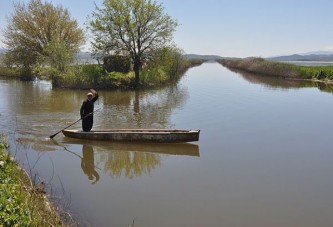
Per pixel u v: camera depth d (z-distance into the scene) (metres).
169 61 38.09
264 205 9.00
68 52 38.12
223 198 9.38
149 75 38.84
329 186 10.30
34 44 47.56
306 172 11.47
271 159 12.78
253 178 10.85
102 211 8.47
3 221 5.75
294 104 26.72
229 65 110.62
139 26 35.47
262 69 66.44
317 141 15.41
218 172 11.35
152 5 35.31
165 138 14.30
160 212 8.51
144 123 18.75
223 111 22.73
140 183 10.36
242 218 8.30
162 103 26.09
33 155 12.71
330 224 8.07
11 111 21.27
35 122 18.05
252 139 15.60
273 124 18.92
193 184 10.31
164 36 36.19
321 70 53.38
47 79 45.16
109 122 18.95
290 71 58.53
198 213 8.50
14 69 49.78
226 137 15.89
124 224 7.89
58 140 14.62
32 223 6.18
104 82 34.72
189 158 12.77
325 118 20.92
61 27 48.31
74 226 7.38
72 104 24.64
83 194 9.44
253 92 34.62
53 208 7.72
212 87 39.25
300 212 8.64
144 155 13.04
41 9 47.72
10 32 47.72
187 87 38.62
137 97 29.47
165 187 10.05
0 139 13.46
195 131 14.12
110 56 38.00
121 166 11.84
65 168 11.48
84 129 15.00
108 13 35.41
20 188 7.61
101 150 13.50
